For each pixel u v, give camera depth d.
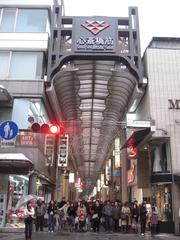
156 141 18.72
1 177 17.23
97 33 19.28
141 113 20.31
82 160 52.72
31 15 20.66
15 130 13.33
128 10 20.11
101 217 18.69
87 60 19.06
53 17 19.78
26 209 12.37
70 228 18.80
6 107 18.69
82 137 35.56
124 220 17.67
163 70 18.61
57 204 20.66
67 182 40.34
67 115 27.20
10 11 20.75
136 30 19.62
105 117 28.56
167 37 20.25
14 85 18.88
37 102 18.80
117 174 30.61
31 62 19.50
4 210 16.84
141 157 22.05
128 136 23.33
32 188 17.80
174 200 16.83
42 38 19.84
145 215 16.88
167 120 17.81
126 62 18.91
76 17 19.67
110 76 20.42
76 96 23.62
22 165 16.08
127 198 26.61
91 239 13.39
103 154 45.50
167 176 17.28
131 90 20.72
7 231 16.39
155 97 18.12
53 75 18.89
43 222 17.95
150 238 14.46
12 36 19.92
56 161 26.61
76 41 19.06
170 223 16.73
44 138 21.20
